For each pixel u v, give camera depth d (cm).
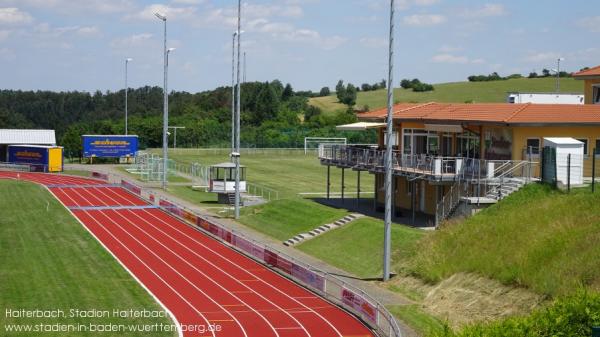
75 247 5919
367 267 5025
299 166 11925
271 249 5606
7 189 9338
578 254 3822
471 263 4291
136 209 7956
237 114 7281
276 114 18962
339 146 7225
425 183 6353
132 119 17175
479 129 5766
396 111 6981
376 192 6738
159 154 13675
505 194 5069
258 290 4641
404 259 4875
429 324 3766
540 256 3975
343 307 4247
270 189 9162
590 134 5456
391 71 4581
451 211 5334
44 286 4644
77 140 14588
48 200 8462
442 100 18675
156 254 5719
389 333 3619
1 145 13050
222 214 7512
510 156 5412
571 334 2603
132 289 4622
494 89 18925
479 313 3800
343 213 6419
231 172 8569
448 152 6291
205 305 4272
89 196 8888
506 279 3928
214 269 5231
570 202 4569
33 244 5997
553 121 5319
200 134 16162
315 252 5647
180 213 7450
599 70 7075
